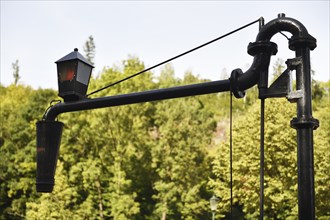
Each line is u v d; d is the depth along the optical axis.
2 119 46.06
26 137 44.31
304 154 4.02
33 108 47.09
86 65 5.17
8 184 41.03
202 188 38.41
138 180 37.53
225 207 32.19
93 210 34.25
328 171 28.84
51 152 5.12
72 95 5.08
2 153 42.81
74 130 37.03
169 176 36.28
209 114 39.59
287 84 4.21
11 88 73.12
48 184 5.08
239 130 32.44
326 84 52.81
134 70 36.94
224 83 4.38
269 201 29.95
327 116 36.69
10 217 41.69
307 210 3.95
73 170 35.16
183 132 36.44
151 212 37.56
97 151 36.81
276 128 29.70
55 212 32.00
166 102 37.88
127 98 4.78
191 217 35.12
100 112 35.84
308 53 4.19
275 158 29.73
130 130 36.34
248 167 30.67
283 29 4.33
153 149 35.97
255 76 4.33
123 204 33.34
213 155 37.75
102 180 36.66
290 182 29.72
